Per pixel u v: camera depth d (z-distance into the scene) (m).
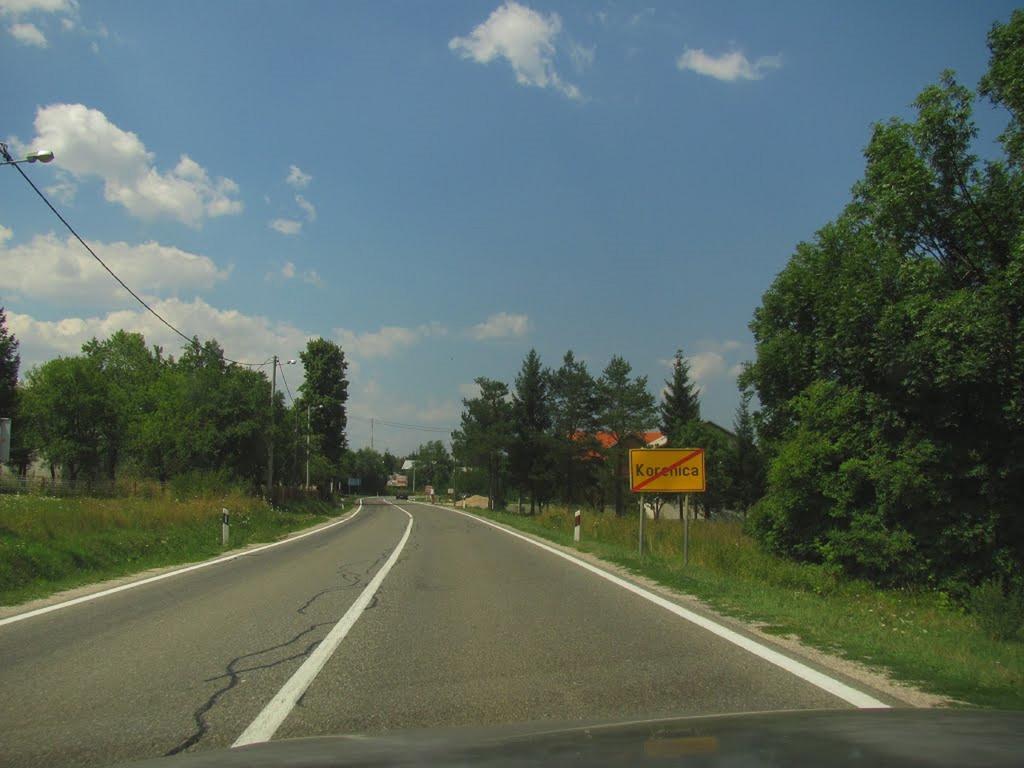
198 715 5.41
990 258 18.47
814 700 5.52
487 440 64.81
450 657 7.28
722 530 26.64
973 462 17.47
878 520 18.64
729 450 54.50
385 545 22.59
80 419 65.12
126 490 38.81
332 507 67.62
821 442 20.16
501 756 2.77
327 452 78.44
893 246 19.45
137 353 82.25
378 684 6.27
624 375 58.84
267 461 49.00
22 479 53.09
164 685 6.28
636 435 59.31
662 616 9.56
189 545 20.22
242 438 46.28
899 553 17.95
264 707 5.60
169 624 9.19
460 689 6.07
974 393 17.06
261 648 7.77
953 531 17.42
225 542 22.05
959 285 18.70
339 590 12.27
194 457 45.94
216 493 38.53
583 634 8.38
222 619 9.53
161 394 53.97
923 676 6.21
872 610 11.70
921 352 16.77
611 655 7.27
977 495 17.77
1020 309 16.14
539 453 61.41
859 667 6.64
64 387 63.84
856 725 3.10
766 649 7.44
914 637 8.42
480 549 20.77
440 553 19.50
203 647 7.82
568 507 52.41
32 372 66.62
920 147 18.48
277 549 21.25
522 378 63.62
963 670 6.44
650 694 5.82
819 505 20.48
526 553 19.39
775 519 21.31
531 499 64.56
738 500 53.62
